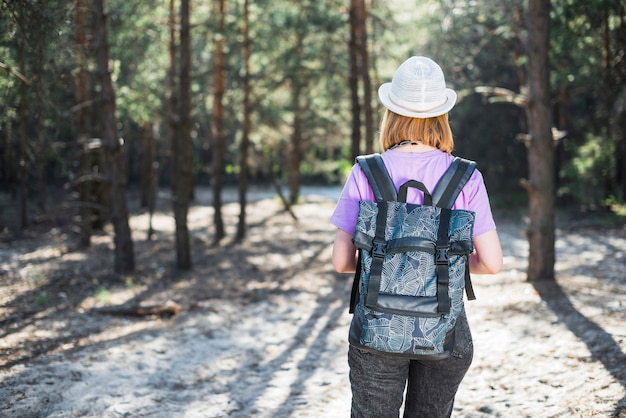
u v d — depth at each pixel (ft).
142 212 76.07
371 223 6.57
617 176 67.21
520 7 37.78
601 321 18.90
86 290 29.89
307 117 84.53
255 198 103.65
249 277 34.40
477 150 77.87
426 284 6.37
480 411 13.07
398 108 6.86
